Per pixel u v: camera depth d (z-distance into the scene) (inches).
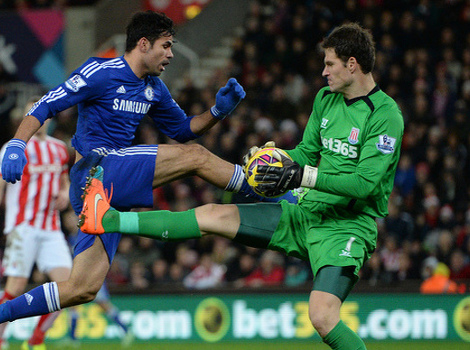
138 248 1546.5
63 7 2407.7
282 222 639.8
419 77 1865.2
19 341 1226.6
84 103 650.8
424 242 1565.0
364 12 2003.0
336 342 586.9
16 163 592.4
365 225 633.0
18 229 992.2
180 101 1903.3
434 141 1724.9
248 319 1296.8
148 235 605.0
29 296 629.6
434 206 1595.7
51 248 1011.3
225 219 625.0
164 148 639.1
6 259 998.4
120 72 643.5
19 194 993.5
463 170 1722.4
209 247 1582.2
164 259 1573.6
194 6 2341.3
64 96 623.8
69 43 2161.7
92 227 595.2
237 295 1298.0
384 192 630.5
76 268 630.5
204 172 644.1
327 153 642.2
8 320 629.6
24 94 2103.8
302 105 1856.5
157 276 1492.4
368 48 613.3
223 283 1464.1
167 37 647.8
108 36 2225.6
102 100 641.0
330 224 629.3
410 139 1737.2
